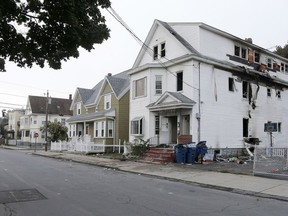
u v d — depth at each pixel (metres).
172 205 8.92
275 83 31.20
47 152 37.25
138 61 28.86
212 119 24.31
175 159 21.06
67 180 13.87
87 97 44.28
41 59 11.33
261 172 14.62
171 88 25.47
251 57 29.12
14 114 83.44
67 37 10.22
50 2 9.48
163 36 26.48
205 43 24.92
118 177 15.23
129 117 31.30
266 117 29.52
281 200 10.16
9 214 7.82
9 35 10.30
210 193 11.20
